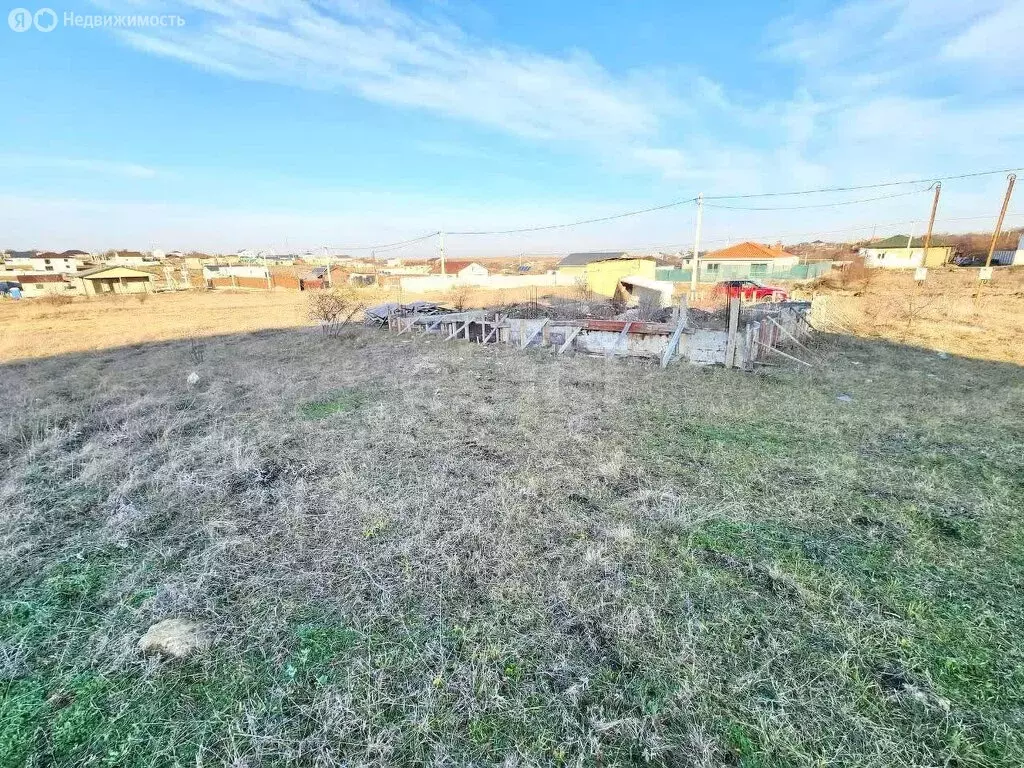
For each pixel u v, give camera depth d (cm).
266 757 195
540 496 409
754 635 253
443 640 253
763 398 689
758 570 307
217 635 257
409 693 223
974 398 660
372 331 1559
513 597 284
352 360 1067
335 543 344
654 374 859
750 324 962
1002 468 449
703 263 3866
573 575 303
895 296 1794
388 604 280
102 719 212
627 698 219
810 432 551
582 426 581
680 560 317
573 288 3284
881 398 677
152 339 1447
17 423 635
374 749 197
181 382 877
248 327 1717
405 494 416
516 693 222
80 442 578
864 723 204
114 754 196
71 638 258
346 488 427
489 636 255
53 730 207
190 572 315
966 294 1777
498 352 1145
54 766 191
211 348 1259
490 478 446
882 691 220
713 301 2125
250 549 338
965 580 295
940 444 510
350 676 231
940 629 255
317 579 303
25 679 232
